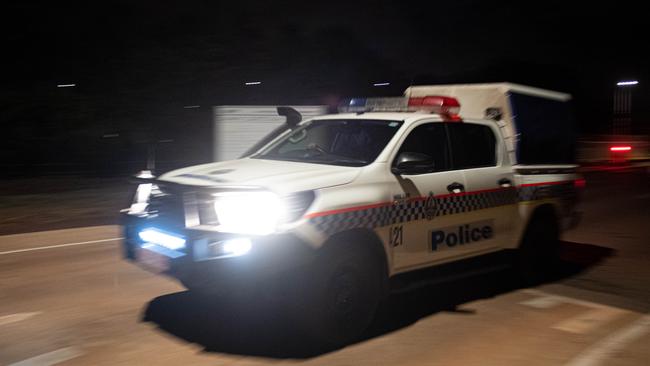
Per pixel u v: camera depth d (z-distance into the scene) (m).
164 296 5.90
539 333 5.13
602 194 15.26
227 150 14.03
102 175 18.03
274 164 5.37
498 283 6.73
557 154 6.98
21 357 4.43
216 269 4.29
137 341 4.74
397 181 5.12
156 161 20.95
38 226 9.96
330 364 4.36
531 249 6.58
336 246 4.68
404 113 5.82
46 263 7.23
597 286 6.70
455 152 5.79
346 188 4.78
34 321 5.19
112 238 8.83
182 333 4.91
